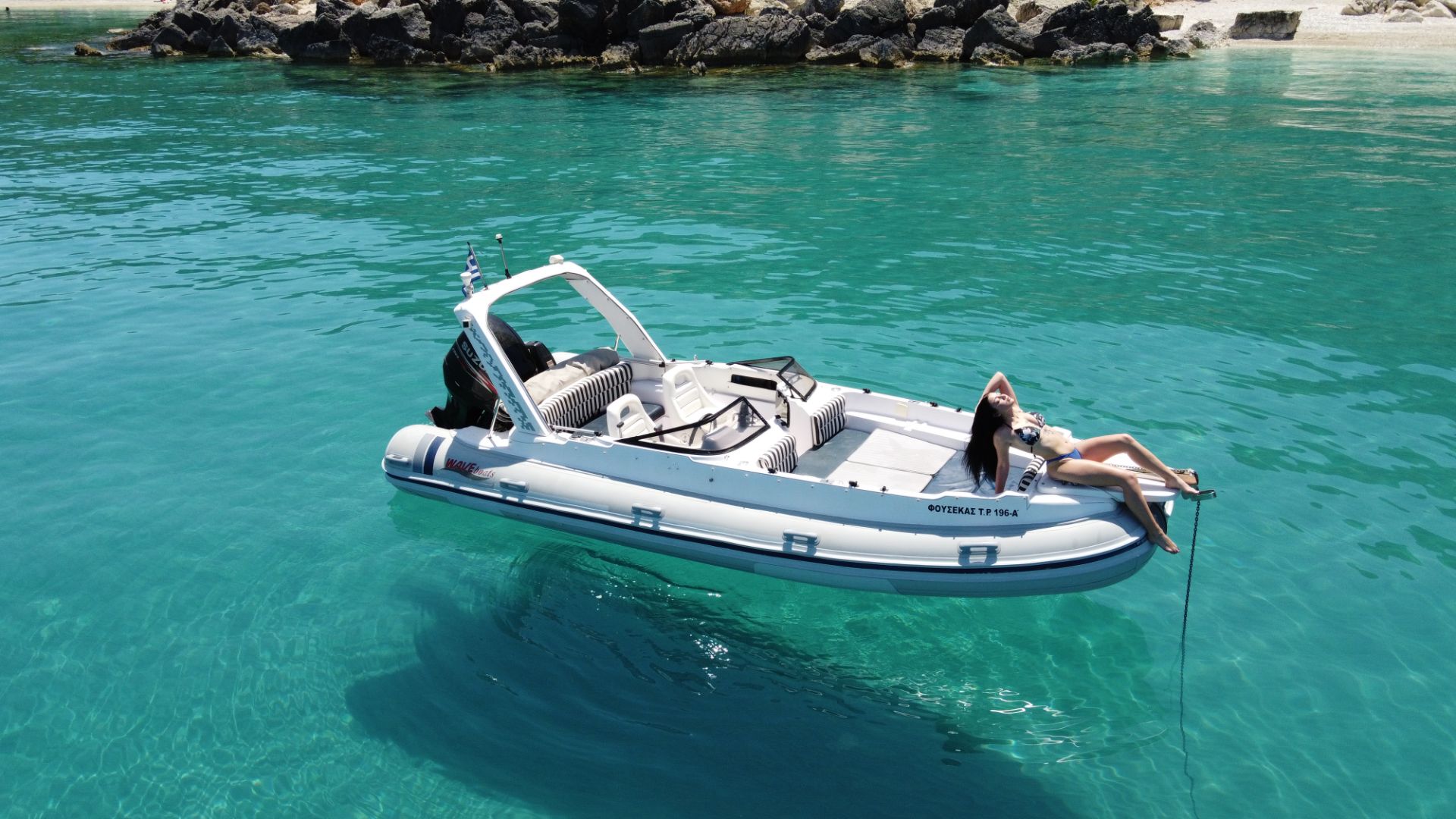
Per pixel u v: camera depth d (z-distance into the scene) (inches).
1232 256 494.3
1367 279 456.1
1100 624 242.7
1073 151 744.3
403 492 301.3
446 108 976.9
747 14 1296.8
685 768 203.2
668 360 306.3
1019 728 212.8
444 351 391.5
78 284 475.2
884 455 275.6
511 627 245.9
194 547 274.2
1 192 659.4
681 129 850.1
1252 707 215.0
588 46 1275.8
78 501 293.7
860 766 203.8
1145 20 1261.1
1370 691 217.0
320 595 256.2
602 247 515.2
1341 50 1307.8
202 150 791.7
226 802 195.3
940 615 249.8
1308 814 189.5
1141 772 200.5
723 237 530.6
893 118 888.3
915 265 481.7
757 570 251.8
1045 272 470.3
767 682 227.6
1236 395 340.8
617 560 273.1
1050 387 346.0
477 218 578.9
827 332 395.9
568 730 213.5
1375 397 338.6
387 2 1376.7
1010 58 1237.1
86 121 930.7
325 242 537.3
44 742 208.8
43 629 242.4
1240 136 788.6
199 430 333.7
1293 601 244.2
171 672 229.0
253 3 1565.0
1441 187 625.6
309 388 361.7
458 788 198.2
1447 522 270.1
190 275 488.4
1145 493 230.5
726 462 257.1
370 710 218.5
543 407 278.7
